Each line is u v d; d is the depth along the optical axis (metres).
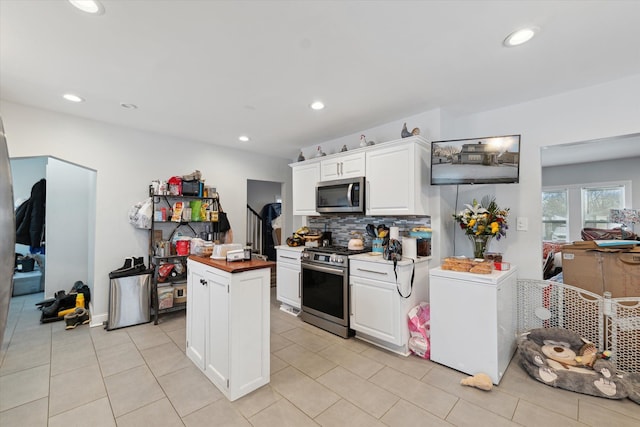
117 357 2.47
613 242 2.30
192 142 4.11
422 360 2.42
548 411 1.76
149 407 1.82
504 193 2.89
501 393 1.95
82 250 4.14
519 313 2.67
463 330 2.20
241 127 3.53
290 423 1.68
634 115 2.26
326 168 3.61
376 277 2.64
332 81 2.34
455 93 2.57
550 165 5.52
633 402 1.82
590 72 2.21
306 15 1.57
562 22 1.63
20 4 1.47
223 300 1.96
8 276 0.92
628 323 2.12
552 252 3.43
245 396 1.93
